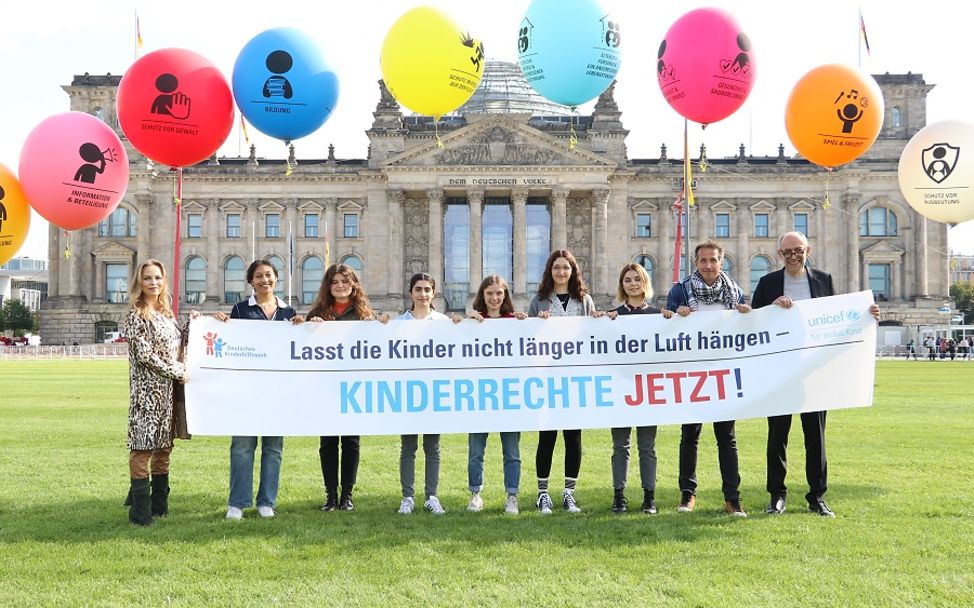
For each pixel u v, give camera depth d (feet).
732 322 52.65
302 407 51.39
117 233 391.45
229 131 68.69
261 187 388.57
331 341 51.96
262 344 51.67
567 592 35.09
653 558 39.96
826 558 39.88
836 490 56.70
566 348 52.47
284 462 70.64
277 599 34.40
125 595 35.04
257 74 67.36
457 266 388.98
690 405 51.93
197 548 42.34
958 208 71.61
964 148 70.33
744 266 383.65
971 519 47.80
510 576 37.24
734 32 72.08
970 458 69.67
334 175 384.68
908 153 73.67
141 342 47.26
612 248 379.14
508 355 52.39
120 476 63.10
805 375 51.90
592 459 71.51
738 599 34.09
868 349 52.26
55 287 394.93
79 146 64.69
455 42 71.56
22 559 40.47
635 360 52.47
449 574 37.55
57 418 101.55
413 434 51.90
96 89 388.98
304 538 44.19
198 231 389.60
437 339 52.29
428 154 366.63
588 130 382.83
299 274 388.16
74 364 265.75
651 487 50.80
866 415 102.73
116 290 392.27
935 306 382.83
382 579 36.94
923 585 35.94
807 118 73.61
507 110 445.78
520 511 51.16
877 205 386.73
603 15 72.84
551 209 374.63
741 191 385.91
